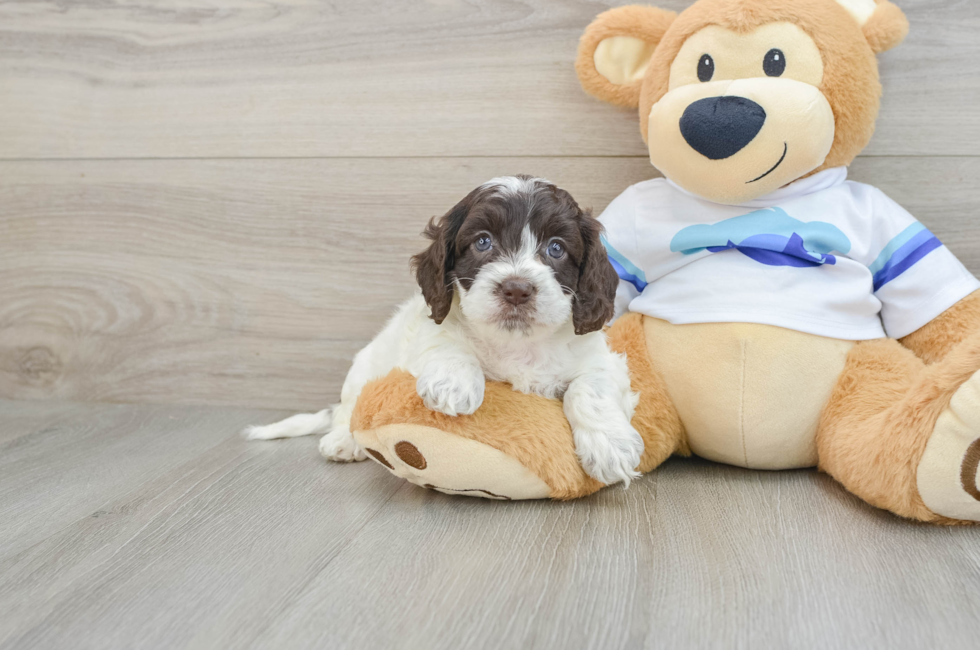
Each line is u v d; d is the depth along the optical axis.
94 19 2.64
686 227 2.01
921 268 1.92
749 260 1.92
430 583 1.35
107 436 2.40
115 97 2.66
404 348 1.97
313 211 2.59
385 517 1.69
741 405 1.88
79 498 1.83
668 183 2.12
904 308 1.94
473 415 1.68
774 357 1.84
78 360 2.82
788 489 1.84
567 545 1.51
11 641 1.20
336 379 2.65
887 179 2.25
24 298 2.82
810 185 1.97
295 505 1.77
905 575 1.36
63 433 2.43
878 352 1.85
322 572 1.41
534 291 1.62
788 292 1.89
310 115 2.56
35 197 2.76
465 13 2.43
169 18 2.60
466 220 1.75
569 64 2.39
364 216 2.57
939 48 2.17
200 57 2.59
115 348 2.79
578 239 1.75
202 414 2.66
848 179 2.25
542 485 1.71
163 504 1.79
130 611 1.28
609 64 2.15
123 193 2.70
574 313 1.76
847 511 1.68
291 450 2.25
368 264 2.59
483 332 1.70
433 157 2.51
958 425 1.48
